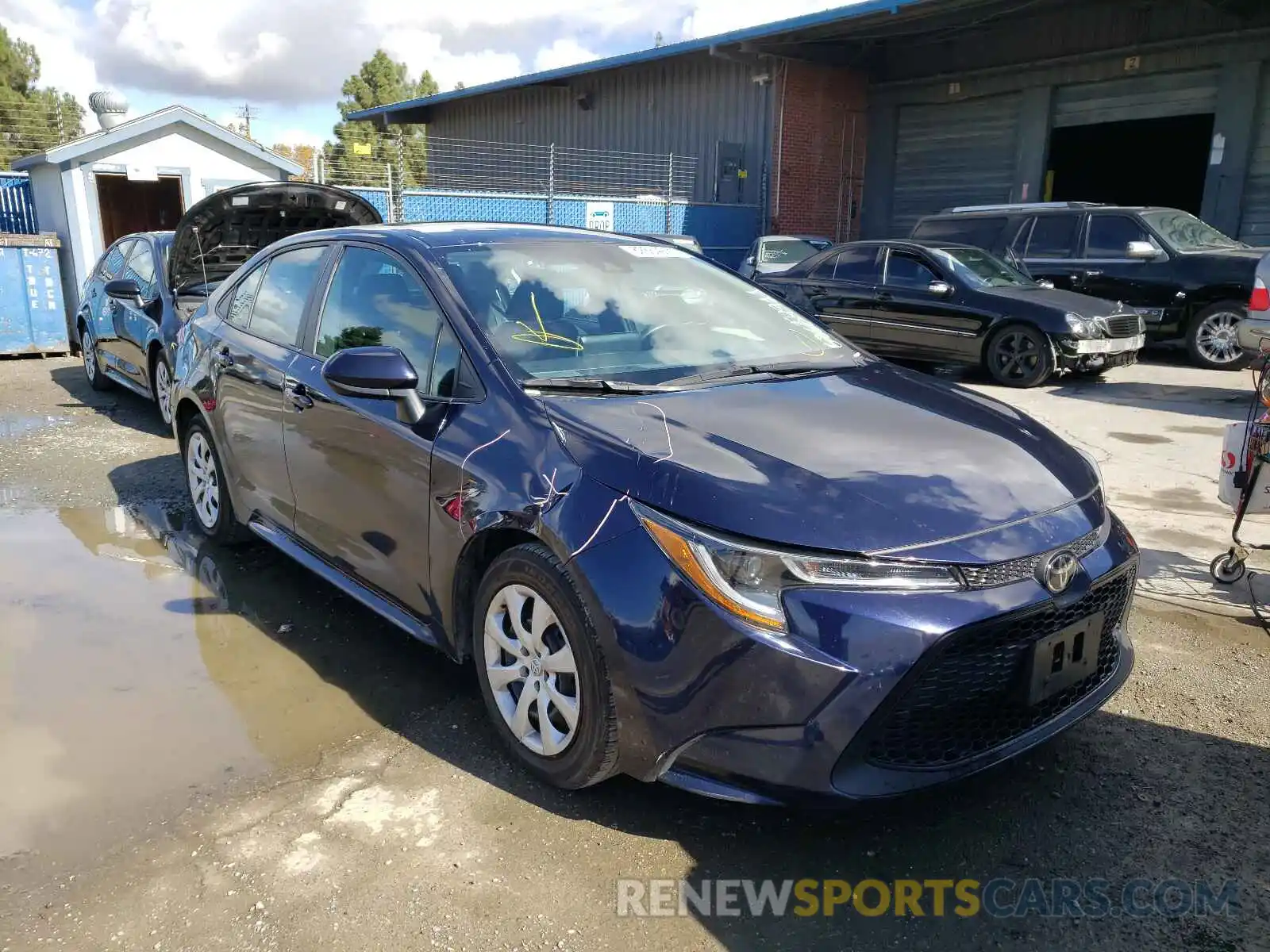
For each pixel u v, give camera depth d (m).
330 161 17.80
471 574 3.08
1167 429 7.80
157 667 3.69
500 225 4.05
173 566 4.76
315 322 3.97
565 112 24.19
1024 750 2.58
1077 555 2.61
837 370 3.60
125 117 15.40
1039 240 12.26
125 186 14.73
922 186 19.55
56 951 2.25
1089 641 2.66
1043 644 2.54
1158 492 6.03
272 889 2.47
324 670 3.69
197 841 2.66
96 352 8.90
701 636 2.40
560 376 3.17
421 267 3.53
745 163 20.09
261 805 2.82
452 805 2.83
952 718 2.48
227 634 3.99
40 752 3.09
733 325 3.82
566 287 3.62
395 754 3.10
